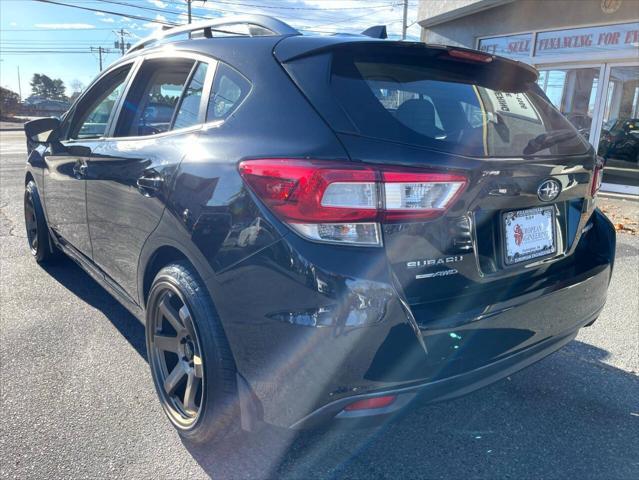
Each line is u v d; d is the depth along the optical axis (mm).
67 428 2527
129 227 2758
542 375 3131
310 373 1837
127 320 3719
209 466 2303
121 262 2994
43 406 2691
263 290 1896
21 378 2941
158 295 2506
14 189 8898
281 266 1837
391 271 1814
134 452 2377
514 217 2180
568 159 2340
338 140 1854
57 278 4535
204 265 2102
